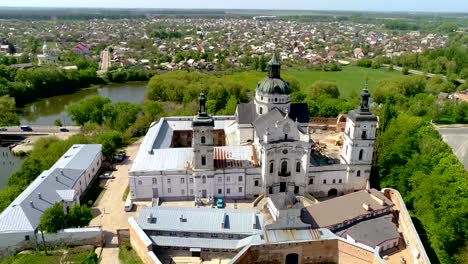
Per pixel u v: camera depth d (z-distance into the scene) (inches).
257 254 3690.9
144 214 3978.8
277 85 5059.1
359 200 4227.4
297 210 3799.2
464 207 4148.6
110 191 5049.2
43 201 4254.4
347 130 4886.8
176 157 4936.0
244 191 4830.2
